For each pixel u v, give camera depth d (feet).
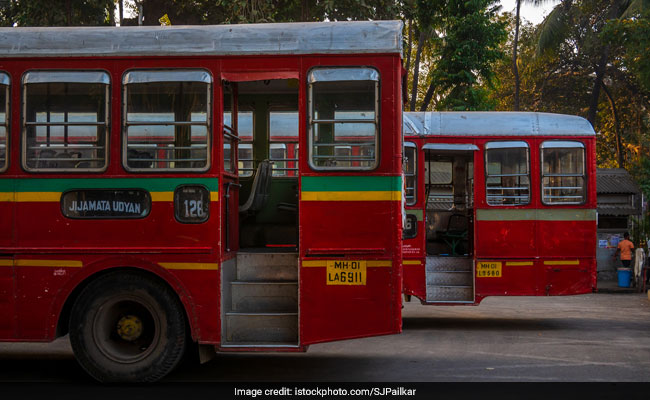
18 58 20.22
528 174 34.63
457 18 66.64
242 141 26.63
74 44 20.24
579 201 34.50
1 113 20.17
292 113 26.68
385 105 19.88
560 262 34.22
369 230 19.71
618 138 94.89
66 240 19.92
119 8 54.08
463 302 34.32
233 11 42.14
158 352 19.86
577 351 26.68
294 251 21.97
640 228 64.34
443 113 35.37
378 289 19.62
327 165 19.89
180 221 19.92
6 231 19.99
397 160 19.79
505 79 104.88
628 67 86.74
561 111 104.42
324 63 20.06
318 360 24.66
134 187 20.01
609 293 55.31
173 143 20.10
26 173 20.08
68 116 20.17
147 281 19.95
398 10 47.32
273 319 20.16
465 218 38.27
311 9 45.91
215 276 19.76
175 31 20.27
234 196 22.54
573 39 97.76
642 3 70.59
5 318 19.86
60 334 20.22
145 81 20.13
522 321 36.68
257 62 20.15
